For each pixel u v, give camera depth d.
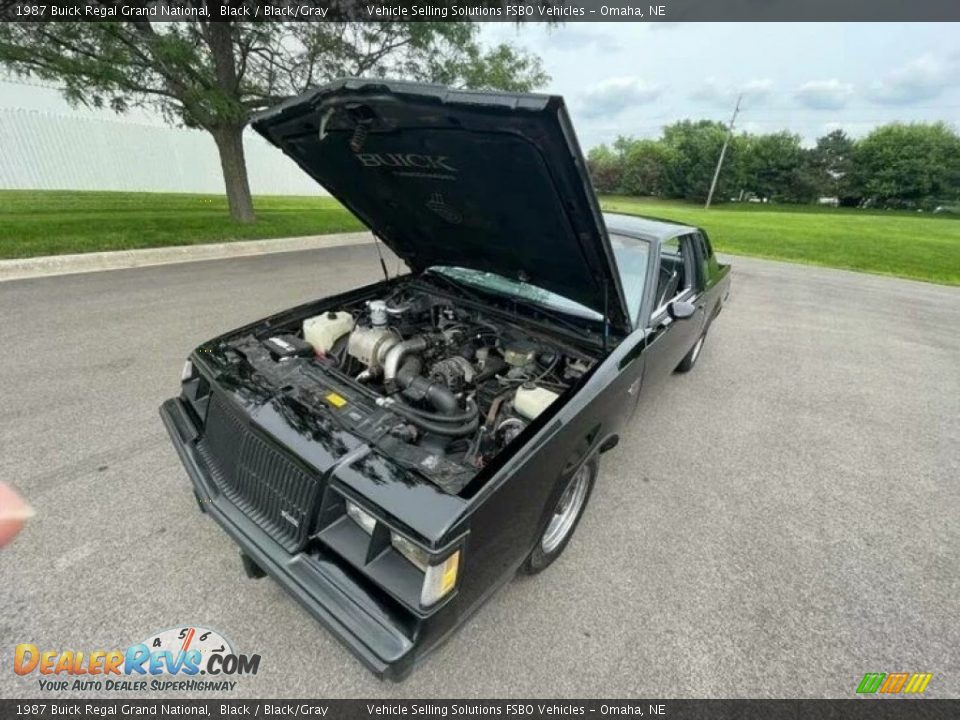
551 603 2.03
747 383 4.52
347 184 2.55
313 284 6.52
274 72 8.50
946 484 3.08
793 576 2.27
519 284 2.88
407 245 3.06
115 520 2.22
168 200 12.80
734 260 12.30
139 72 7.38
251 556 1.58
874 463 3.29
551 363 2.32
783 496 2.87
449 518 1.29
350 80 1.50
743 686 1.75
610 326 2.43
